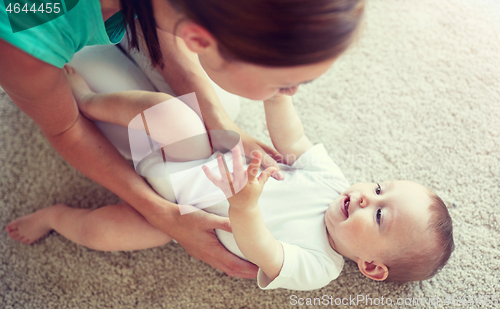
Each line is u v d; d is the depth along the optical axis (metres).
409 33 1.41
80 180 1.19
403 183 0.96
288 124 1.02
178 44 0.95
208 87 0.99
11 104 1.25
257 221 0.81
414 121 1.26
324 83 1.33
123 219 0.99
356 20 0.44
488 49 1.38
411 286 1.04
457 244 1.08
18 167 1.19
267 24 0.41
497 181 1.16
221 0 0.42
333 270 0.95
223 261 0.94
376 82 1.33
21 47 0.53
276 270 0.88
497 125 1.25
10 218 1.14
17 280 1.06
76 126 0.85
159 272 1.08
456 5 1.45
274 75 0.48
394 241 0.90
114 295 1.05
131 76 0.98
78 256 1.09
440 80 1.33
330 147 1.22
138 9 0.56
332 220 0.96
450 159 1.19
